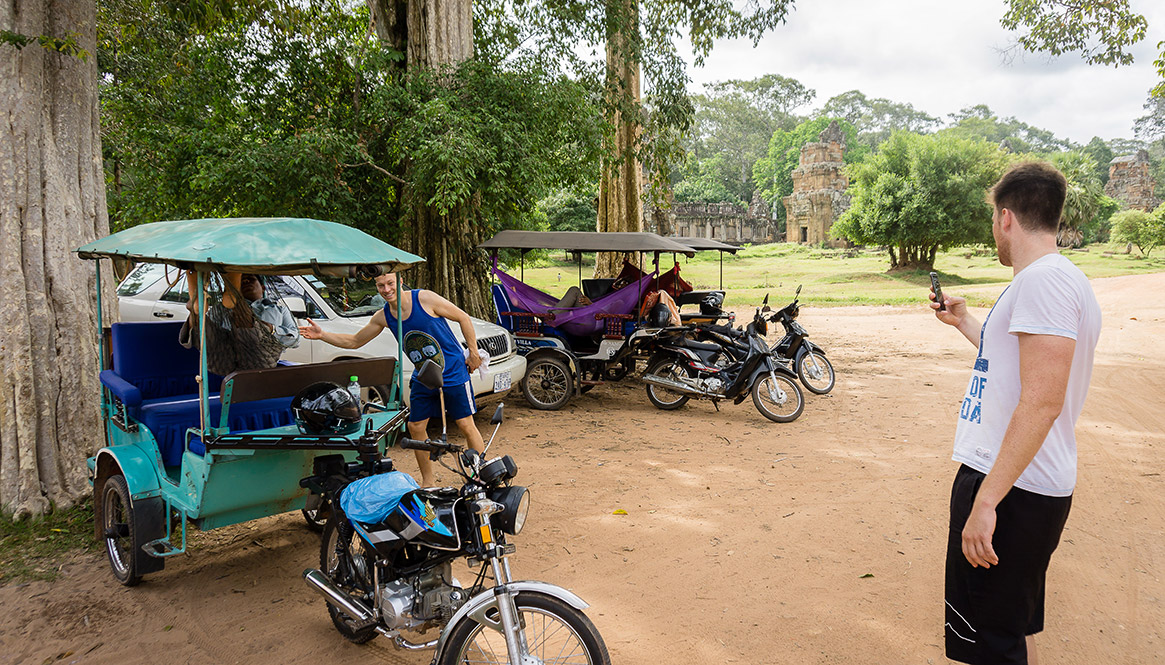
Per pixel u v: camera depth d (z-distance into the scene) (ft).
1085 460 22.21
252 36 34.37
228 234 11.60
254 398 12.29
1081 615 12.91
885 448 23.70
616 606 13.33
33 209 17.88
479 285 38.14
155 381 15.83
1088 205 169.78
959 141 132.05
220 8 25.68
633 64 49.62
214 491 12.43
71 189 18.75
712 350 28.84
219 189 31.60
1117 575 14.44
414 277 36.29
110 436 15.90
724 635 12.29
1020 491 7.86
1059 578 14.33
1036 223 8.07
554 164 36.47
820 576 14.47
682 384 28.63
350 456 13.48
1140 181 239.50
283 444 12.05
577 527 17.06
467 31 37.86
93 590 14.08
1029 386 7.37
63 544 16.11
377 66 34.91
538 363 29.71
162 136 33.63
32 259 17.84
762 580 14.32
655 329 29.12
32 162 17.93
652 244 29.35
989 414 8.13
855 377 36.86
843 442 24.50
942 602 13.35
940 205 130.11
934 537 16.33
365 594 11.30
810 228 219.20
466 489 9.97
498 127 30.89
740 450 23.58
